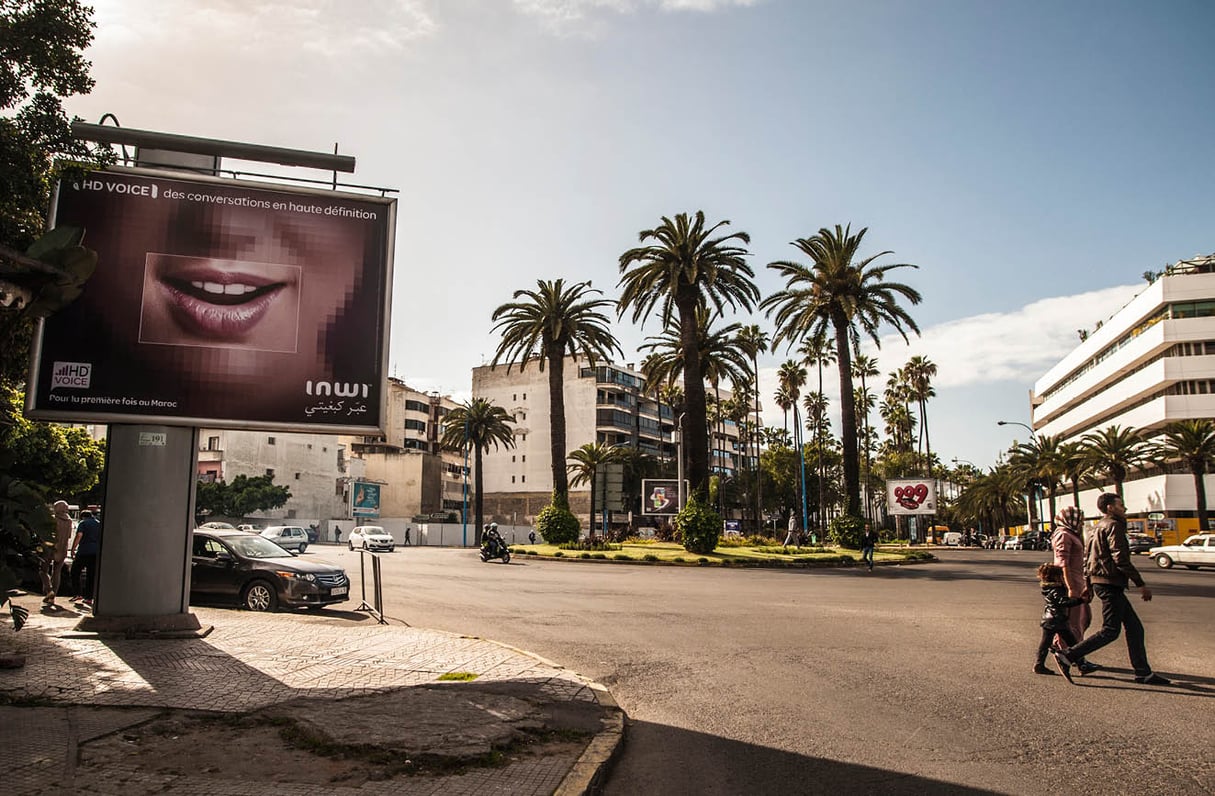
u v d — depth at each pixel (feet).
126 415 32.14
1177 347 212.23
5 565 21.77
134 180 33.19
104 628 31.53
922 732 20.80
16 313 22.06
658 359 145.79
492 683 24.77
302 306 34.45
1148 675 26.37
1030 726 21.25
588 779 16.12
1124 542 26.66
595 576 77.51
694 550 112.37
